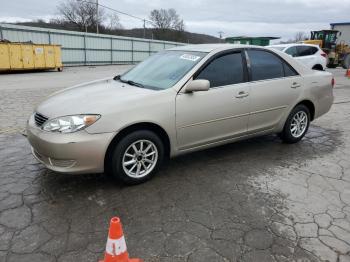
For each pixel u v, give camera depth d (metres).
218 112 4.04
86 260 2.44
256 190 3.58
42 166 4.11
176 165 4.25
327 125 6.52
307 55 13.91
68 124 3.21
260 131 4.66
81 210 3.10
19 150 4.67
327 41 24.44
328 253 2.56
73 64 28.92
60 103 3.56
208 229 2.84
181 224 2.91
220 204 3.27
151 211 3.12
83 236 2.72
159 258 2.47
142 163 3.64
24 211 3.06
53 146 3.18
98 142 3.23
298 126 5.18
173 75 3.96
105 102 3.41
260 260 2.47
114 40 32.25
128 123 3.36
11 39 23.58
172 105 3.65
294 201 3.35
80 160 3.22
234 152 4.78
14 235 2.70
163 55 4.64
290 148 5.02
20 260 2.42
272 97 4.59
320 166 4.30
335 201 3.37
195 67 3.92
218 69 4.11
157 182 3.74
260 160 4.48
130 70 4.78
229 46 4.36
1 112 7.11
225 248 2.60
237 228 2.86
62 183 3.65
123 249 2.17
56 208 3.13
